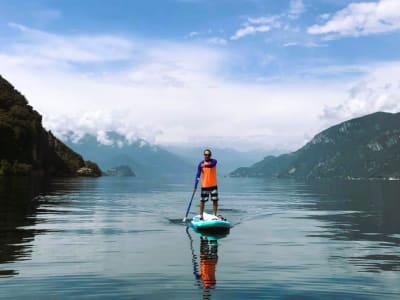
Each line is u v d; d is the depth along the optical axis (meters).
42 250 8.75
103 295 5.56
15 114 118.12
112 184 69.56
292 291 5.81
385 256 8.33
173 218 15.77
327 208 21.28
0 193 28.80
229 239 10.58
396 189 55.84
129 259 7.88
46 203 22.02
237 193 42.28
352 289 5.92
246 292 5.73
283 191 48.41
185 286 6.01
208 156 13.70
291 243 9.96
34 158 116.12
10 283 6.12
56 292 5.69
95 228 12.52
